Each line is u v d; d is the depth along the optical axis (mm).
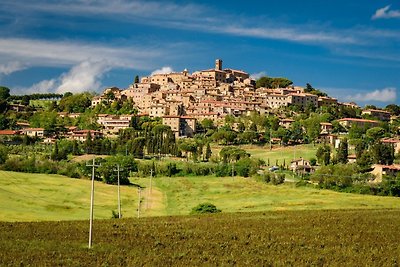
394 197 170000
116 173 191875
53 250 76938
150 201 162625
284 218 115000
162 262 71188
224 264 70500
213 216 120812
